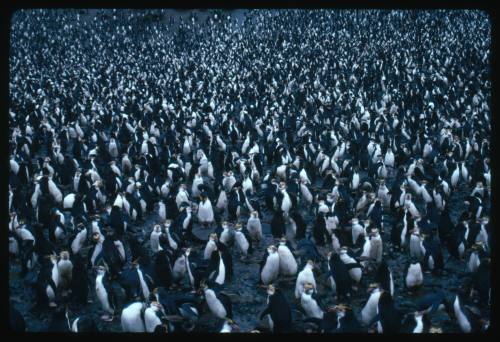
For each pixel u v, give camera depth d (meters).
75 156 21.70
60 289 11.42
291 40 52.88
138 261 10.73
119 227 13.68
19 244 12.80
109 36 59.00
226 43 54.34
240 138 25.84
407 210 13.27
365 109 28.84
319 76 39.53
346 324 8.56
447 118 25.92
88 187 16.80
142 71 46.34
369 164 19.28
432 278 11.62
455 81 35.09
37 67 47.81
